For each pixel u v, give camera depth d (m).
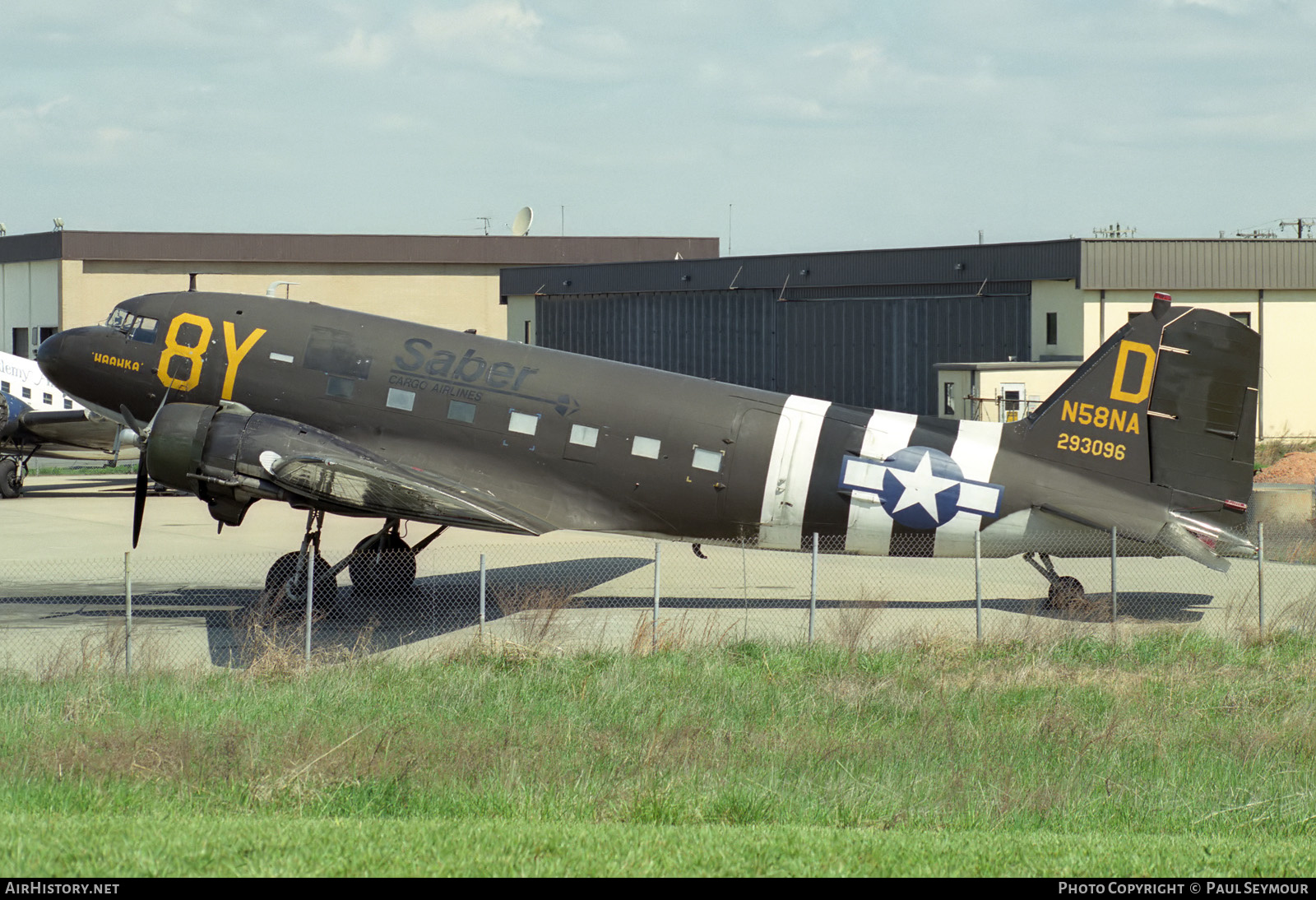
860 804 26.00
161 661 40.09
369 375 50.94
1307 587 57.44
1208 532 49.44
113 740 28.81
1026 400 92.69
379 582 52.28
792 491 50.19
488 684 36.84
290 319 52.19
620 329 136.25
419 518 46.53
